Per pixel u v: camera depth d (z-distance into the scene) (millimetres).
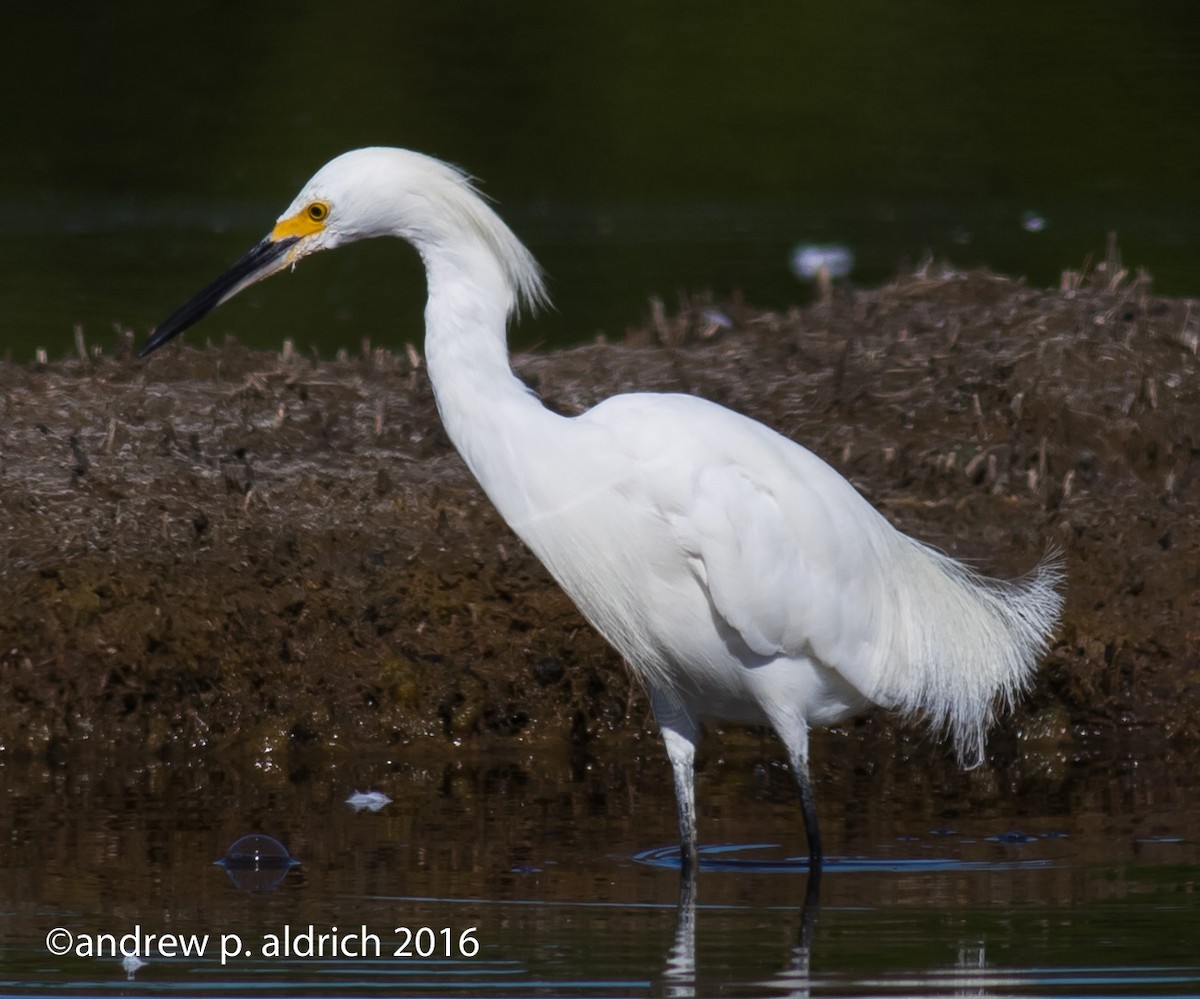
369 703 10414
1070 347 13359
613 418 8117
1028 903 7477
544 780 9766
